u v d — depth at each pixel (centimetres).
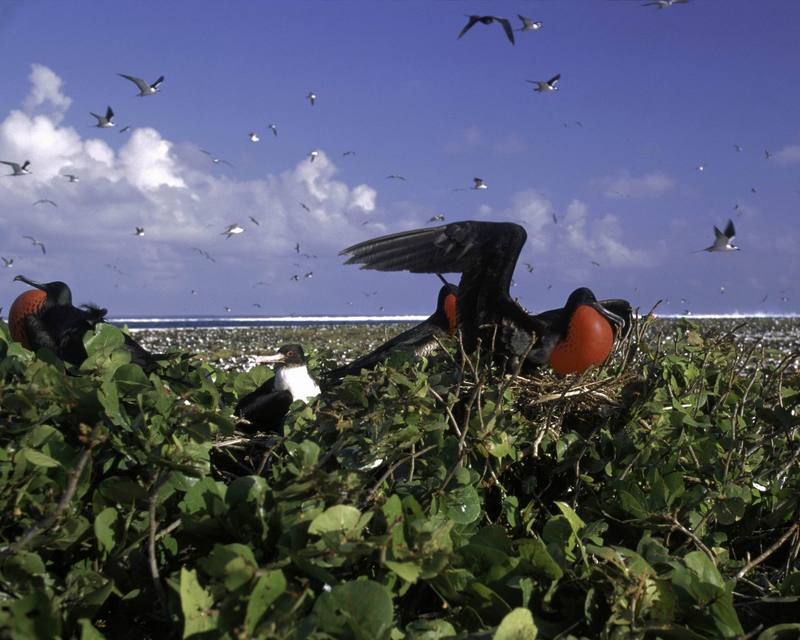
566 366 512
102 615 281
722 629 272
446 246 503
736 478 384
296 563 252
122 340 437
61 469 283
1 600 246
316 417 368
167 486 282
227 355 1528
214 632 230
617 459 403
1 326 467
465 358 377
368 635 232
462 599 276
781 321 5559
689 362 524
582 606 279
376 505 280
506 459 383
